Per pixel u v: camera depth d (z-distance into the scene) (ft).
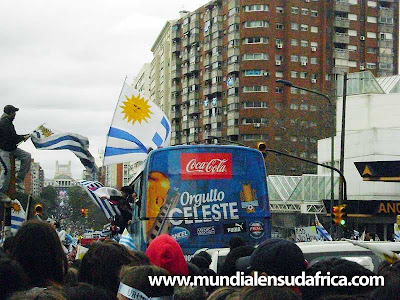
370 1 354.74
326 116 252.21
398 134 159.74
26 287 15.05
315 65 343.05
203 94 375.04
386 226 160.15
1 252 16.33
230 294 12.47
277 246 14.01
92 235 173.27
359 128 168.96
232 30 345.92
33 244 15.79
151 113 62.03
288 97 337.72
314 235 91.50
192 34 386.32
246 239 47.60
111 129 61.62
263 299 10.25
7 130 40.91
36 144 48.65
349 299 13.47
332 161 113.60
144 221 46.93
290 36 339.98
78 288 13.00
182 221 47.03
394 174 133.80
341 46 350.64
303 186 175.11
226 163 48.14
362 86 171.94
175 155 47.73
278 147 268.41
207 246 47.06
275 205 177.58
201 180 47.62
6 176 41.24
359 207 152.15
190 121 391.45
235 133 341.41
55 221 54.65
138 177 52.29
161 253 16.29
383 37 355.15
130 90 61.82
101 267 15.70
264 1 337.72
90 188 67.92
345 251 24.41
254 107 337.11
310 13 344.08
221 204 47.67
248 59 339.36
